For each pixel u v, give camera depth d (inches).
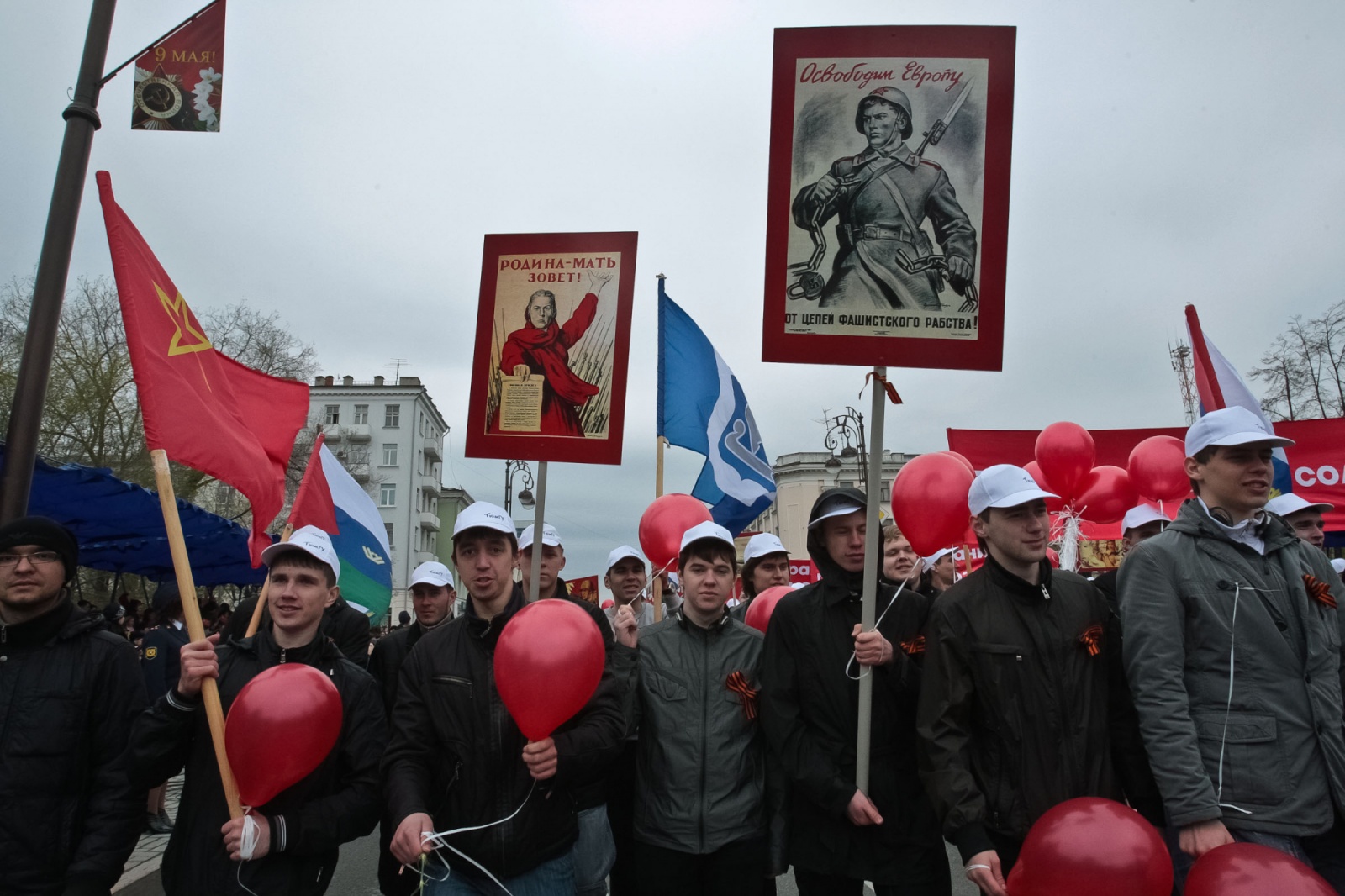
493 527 137.5
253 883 119.5
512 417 177.9
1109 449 380.8
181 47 234.1
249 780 115.1
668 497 230.4
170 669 317.7
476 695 131.3
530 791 128.6
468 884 127.6
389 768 129.3
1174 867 132.0
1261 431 126.3
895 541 202.8
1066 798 121.1
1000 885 110.3
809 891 144.4
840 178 149.4
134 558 561.9
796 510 1835.6
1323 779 118.3
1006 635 126.2
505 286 183.2
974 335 143.8
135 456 933.8
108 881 121.2
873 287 146.7
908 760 141.3
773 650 149.1
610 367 175.5
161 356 136.7
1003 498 127.6
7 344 880.9
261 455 156.7
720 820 142.7
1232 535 127.7
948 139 147.6
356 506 332.2
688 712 148.6
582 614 126.1
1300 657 121.9
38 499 378.0
